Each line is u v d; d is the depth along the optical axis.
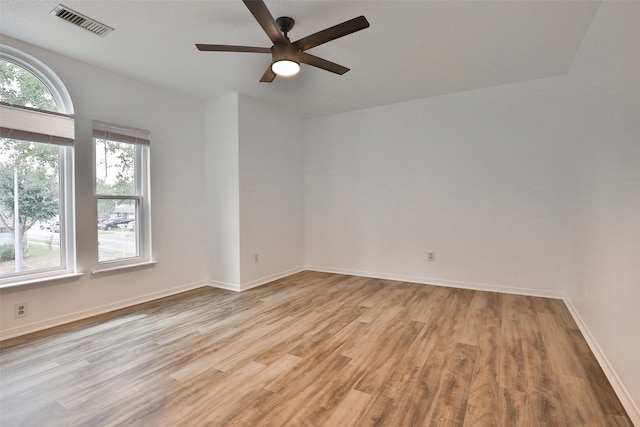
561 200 3.59
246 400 1.80
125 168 3.53
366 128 4.78
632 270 1.71
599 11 2.29
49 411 1.71
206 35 2.67
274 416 1.67
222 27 2.55
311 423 1.62
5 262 2.72
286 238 4.91
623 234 1.86
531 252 3.76
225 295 3.85
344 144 4.97
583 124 2.87
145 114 3.63
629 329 1.72
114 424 1.61
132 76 3.46
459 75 3.54
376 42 2.79
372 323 2.93
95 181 3.24
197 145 4.22
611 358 1.99
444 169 4.23
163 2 2.23
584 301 2.74
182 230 4.03
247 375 2.06
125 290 3.44
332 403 1.77
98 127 3.22
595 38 2.41
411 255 4.49
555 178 3.62
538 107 3.68
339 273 5.05
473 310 3.26
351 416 1.67
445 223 4.24
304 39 2.21
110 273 3.31
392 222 4.62
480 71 3.43
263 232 4.44
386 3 2.24
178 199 3.99
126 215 3.53
